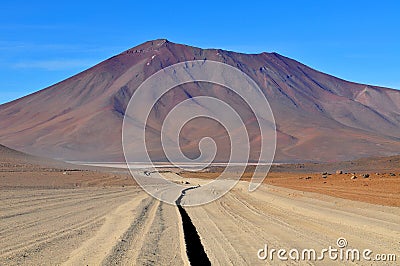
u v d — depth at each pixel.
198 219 22.75
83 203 29.44
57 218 21.61
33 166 73.56
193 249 14.88
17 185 43.47
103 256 13.20
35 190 39.44
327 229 18.72
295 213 24.84
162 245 15.52
